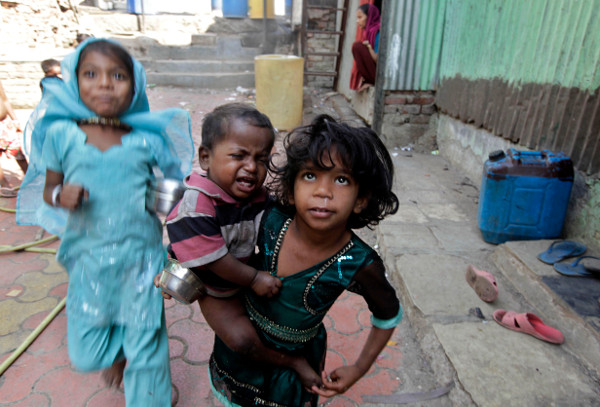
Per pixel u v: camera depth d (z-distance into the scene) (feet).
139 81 5.68
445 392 7.00
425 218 12.46
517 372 6.97
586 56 9.86
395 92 18.19
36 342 8.14
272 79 21.97
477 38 14.65
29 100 25.29
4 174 16.15
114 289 5.41
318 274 3.86
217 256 3.81
